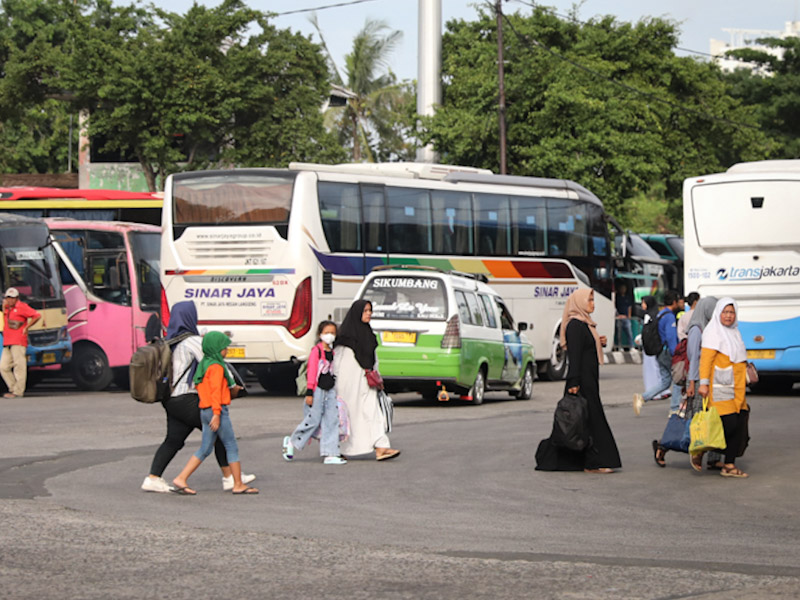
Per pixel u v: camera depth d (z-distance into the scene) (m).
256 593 10.73
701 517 15.67
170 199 36.31
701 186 36.41
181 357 17.09
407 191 38.97
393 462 21.12
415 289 31.30
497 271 42.50
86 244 40.34
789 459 21.75
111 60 65.56
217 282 35.75
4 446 23.11
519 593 10.82
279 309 35.22
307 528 14.48
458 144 70.44
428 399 35.66
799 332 35.59
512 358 34.81
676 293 31.41
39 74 69.19
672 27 79.19
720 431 19.16
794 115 102.94
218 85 65.38
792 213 35.59
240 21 66.94
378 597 10.61
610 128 70.00
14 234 37.56
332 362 20.98
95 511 15.56
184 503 16.44
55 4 90.81
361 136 91.81
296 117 68.06
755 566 12.31
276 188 35.50
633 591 10.93
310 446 23.55
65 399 35.44
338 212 36.41
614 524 15.05
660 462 20.80
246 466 20.55
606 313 47.50
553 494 17.56
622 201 71.62
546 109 69.38
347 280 36.44
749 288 35.94
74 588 10.88
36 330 37.34
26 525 14.26
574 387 19.84
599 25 79.00
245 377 45.94
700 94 80.69
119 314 40.03
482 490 17.91
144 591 10.78
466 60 75.69
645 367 32.41
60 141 92.44
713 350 19.38
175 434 17.27
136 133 66.31
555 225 45.25
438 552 12.90
